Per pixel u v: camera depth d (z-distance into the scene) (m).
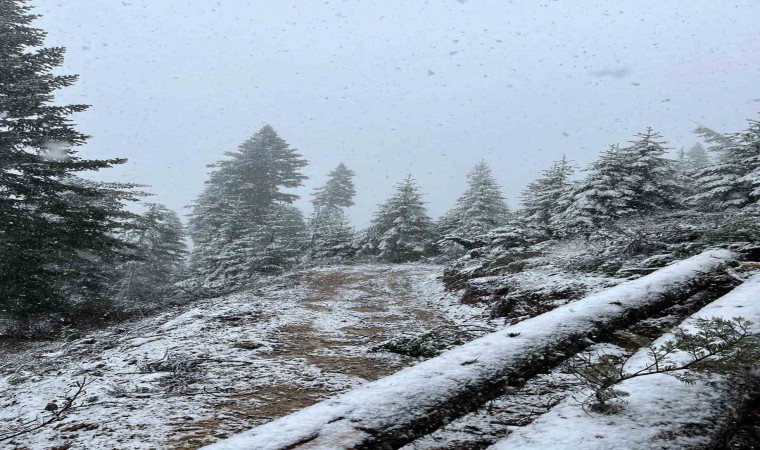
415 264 26.08
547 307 8.04
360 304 11.95
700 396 2.53
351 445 2.23
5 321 12.89
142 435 3.44
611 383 2.50
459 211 34.94
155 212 28.52
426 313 10.52
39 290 13.30
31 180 14.52
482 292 10.90
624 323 4.46
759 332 3.25
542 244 16.16
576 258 11.91
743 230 9.23
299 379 5.12
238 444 2.19
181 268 34.81
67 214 14.35
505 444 2.31
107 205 18.92
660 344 3.43
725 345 2.62
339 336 7.67
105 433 3.48
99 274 20.19
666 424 2.23
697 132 22.00
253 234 25.94
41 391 4.73
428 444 3.09
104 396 4.44
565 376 4.50
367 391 2.84
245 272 23.89
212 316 9.04
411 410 2.64
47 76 14.80
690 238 10.86
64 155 14.95
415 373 3.09
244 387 4.78
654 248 10.59
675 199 20.67
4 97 13.87
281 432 2.32
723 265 6.18
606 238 13.94
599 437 2.15
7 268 12.89
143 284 23.39
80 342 8.91
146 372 5.34
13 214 13.77
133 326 10.94
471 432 3.29
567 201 21.91
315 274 19.81
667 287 5.18
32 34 15.48
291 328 8.20
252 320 8.79
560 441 2.16
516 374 3.29
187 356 5.98
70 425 3.65
